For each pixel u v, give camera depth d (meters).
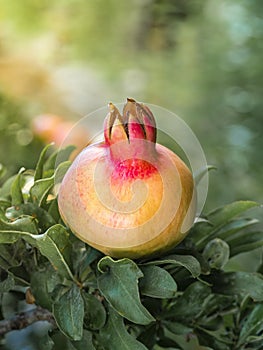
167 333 0.91
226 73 2.58
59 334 0.57
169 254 0.54
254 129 2.39
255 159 2.26
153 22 3.27
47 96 2.11
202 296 0.57
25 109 1.42
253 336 0.57
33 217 0.53
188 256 0.51
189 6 3.07
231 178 2.19
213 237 0.59
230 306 0.60
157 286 0.51
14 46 2.60
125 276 0.50
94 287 0.53
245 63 2.53
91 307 0.53
